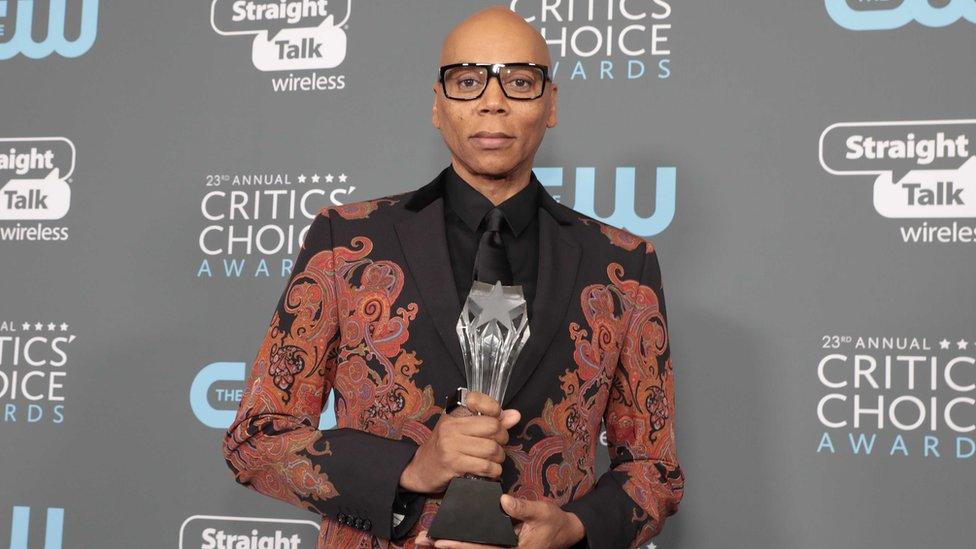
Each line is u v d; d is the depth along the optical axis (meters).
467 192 1.46
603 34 2.14
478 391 1.27
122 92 2.29
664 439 1.46
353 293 1.39
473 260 1.42
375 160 2.19
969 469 1.92
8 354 2.26
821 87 2.04
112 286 2.24
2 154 2.31
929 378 1.95
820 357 2.00
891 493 1.95
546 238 1.44
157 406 2.20
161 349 2.21
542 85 1.42
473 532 1.20
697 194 2.08
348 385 1.37
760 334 2.03
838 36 2.05
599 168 2.12
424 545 1.25
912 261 1.98
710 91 2.09
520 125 1.40
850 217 2.01
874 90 2.02
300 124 2.23
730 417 2.02
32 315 2.26
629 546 1.37
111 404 2.21
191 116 2.26
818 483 1.97
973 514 1.91
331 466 1.30
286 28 2.25
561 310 1.39
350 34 2.23
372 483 1.27
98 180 2.27
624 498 1.38
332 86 2.23
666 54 2.11
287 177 2.22
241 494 2.15
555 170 2.13
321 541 1.39
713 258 2.06
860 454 1.96
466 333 1.29
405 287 1.38
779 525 1.98
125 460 2.19
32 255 2.28
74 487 2.20
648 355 1.47
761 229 2.04
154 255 2.24
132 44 2.30
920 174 1.99
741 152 2.07
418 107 2.19
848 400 1.98
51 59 2.32
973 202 1.97
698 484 2.02
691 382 2.04
